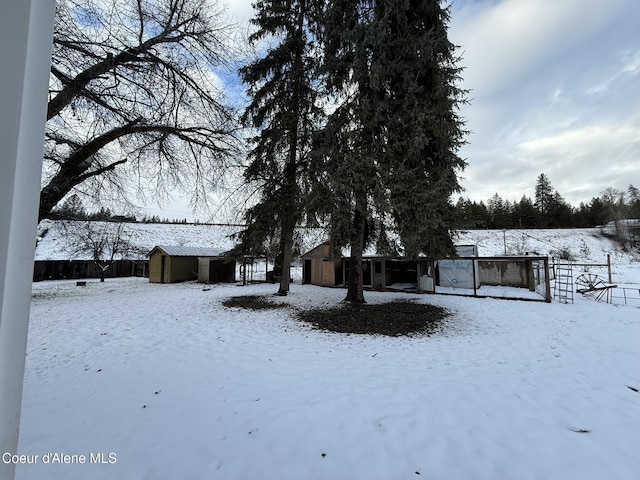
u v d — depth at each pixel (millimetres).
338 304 9750
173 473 2121
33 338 5859
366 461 2307
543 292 13547
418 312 8680
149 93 5230
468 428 2773
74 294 13242
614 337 6281
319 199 8633
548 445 2518
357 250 9828
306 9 10570
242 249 11578
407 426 2797
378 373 4199
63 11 4184
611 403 3307
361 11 8805
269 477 2121
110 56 4566
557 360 4848
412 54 8086
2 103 710
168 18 5266
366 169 7879
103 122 5445
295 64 10570
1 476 732
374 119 8086
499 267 16250
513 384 3828
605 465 2271
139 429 2654
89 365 4316
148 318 7816
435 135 8188
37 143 804
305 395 3432
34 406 3051
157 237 32125
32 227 793
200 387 3586
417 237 7797
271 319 7859
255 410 3047
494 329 7023
